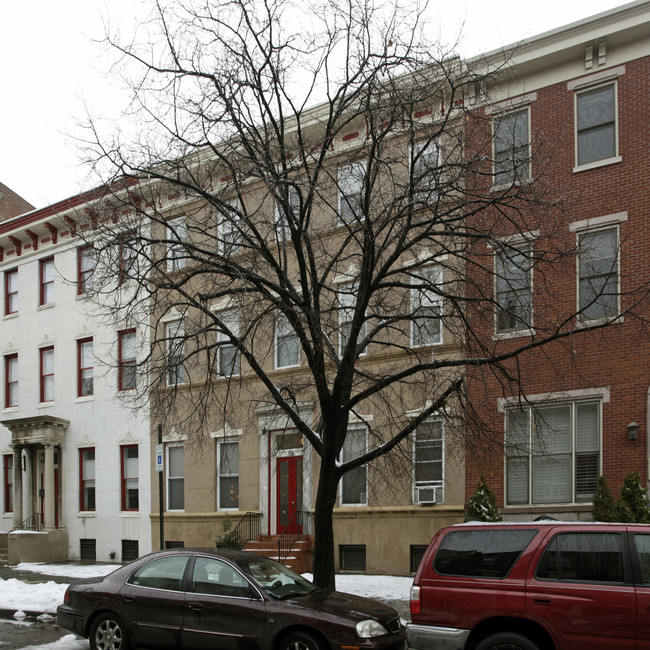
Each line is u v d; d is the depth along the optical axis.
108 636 9.10
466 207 13.25
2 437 26.41
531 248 13.55
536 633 7.15
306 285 11.03
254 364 11.28
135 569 9.35
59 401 24.67
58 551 23.28
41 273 26.20
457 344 15.02
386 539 16.92
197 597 8.69
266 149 11.33
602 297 14.26
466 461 15.92
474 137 13.49
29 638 10.92
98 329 23.66
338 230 15.97
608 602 6.73
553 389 15.02
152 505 21.67
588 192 15.40
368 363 17.05
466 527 7.74
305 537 17.94
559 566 7.12
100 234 12.48
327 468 10.93
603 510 13.74
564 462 15.10
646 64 15.20
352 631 7.90
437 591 7.53
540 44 16.00
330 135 11.59
